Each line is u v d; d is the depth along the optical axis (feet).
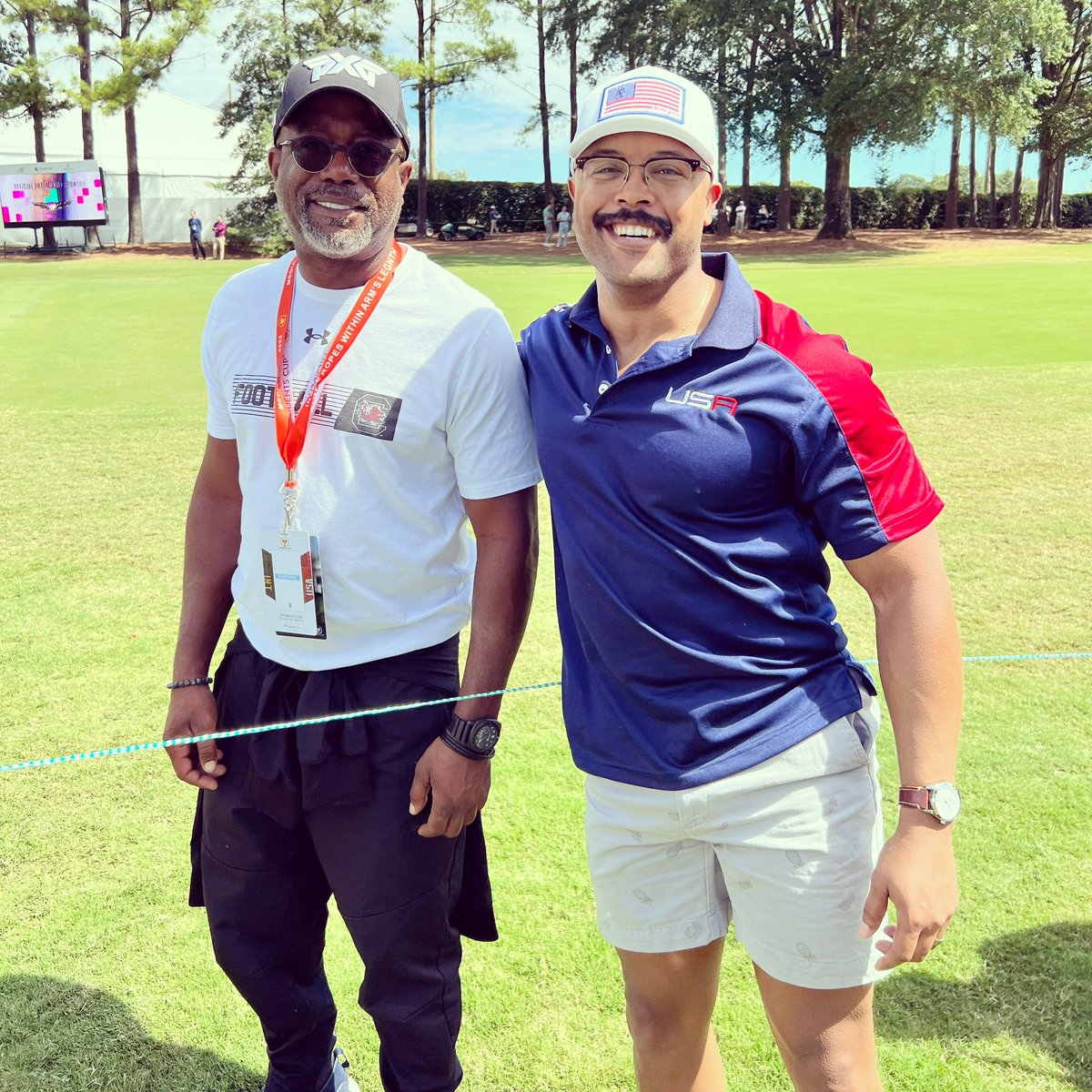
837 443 5.73
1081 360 39.06
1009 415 28.76
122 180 148.87
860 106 123.13
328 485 6.70
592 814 6.66
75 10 124.47
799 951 6.07
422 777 6.72
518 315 55.93
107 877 10.52
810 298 65.51
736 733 5.98
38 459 26.23
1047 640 15.64
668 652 6.00
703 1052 6.98
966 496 22.17
